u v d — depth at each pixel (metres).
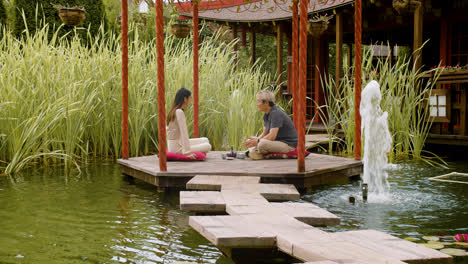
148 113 8.26
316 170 5.06
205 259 2.98
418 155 7.57
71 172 6.31
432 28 12.53
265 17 12.78
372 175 5.57
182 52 9.13
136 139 7.80
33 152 6.82
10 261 2.92
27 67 7.21
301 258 2.65
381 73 8.10
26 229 3.64
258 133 8.60
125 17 6.11
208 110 8.49
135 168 5.48
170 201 4.62
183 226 3.72
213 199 4.00
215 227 3.07
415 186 5.29
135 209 4.28
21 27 10.86
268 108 6.11
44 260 2.94
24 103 6.78
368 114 5.61
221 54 9.16
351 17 12.84
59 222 3.84
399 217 3.94
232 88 8.70
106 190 5.14
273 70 18.31
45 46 7.62
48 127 6.91
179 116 5.70
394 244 2.73
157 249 3.16
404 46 14.98
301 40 4.82
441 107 8.07
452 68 8.23
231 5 13.92
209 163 5.70
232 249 3.01
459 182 5.45
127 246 3.22
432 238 3.33
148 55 8.71
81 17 7.25
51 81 7.23
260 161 5.88
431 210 4.19
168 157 5.88
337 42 10.88
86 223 3.81
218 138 8.43
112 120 7.88
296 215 3.44
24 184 5.46
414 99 7.88
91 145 8.05
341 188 5.25
